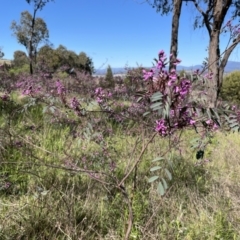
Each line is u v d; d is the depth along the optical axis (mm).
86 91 6633
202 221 2699
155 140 3906
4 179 2916
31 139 3783
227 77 18406
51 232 2367
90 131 2385
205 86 1941
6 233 2285
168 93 1670
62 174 3082
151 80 1712
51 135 4344
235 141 5734
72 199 2631
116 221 2654
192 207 2928
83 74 10430
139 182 3186
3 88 7656
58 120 4531
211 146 4961
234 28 2977
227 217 2812
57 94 2637
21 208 2430
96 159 3383
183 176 3590
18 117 4910
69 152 3607
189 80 1740
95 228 2551
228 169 4188
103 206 2770
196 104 1807
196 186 3396
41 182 2916
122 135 4559
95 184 3010
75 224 2381
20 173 3078
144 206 2775
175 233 2535
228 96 17750
